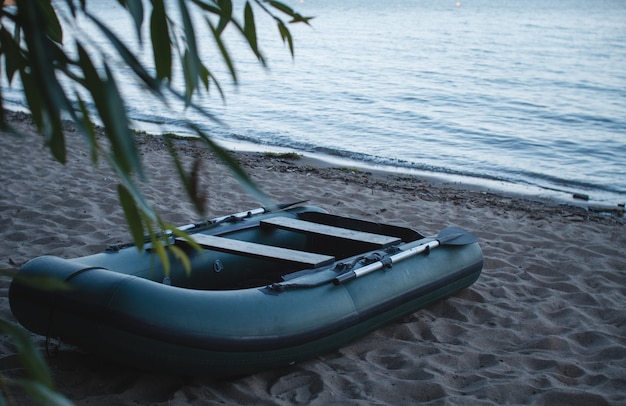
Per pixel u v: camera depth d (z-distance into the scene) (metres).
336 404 3.55
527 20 66.88
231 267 4.74
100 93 1.35
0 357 3.90
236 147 13.02
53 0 1.53
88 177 8.52
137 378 3.71
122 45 1.39
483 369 4.08
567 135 15.32
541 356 4.29
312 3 124.25
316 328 3.73
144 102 16.75
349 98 19.92
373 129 15.57
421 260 4.60
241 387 3.66
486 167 12.26
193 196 1.45
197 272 4.46
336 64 28.67
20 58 1.52
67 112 1.34
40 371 1.33
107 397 3.49
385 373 3.97
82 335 3.44
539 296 5.45
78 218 6.80
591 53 34.44
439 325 4.73
